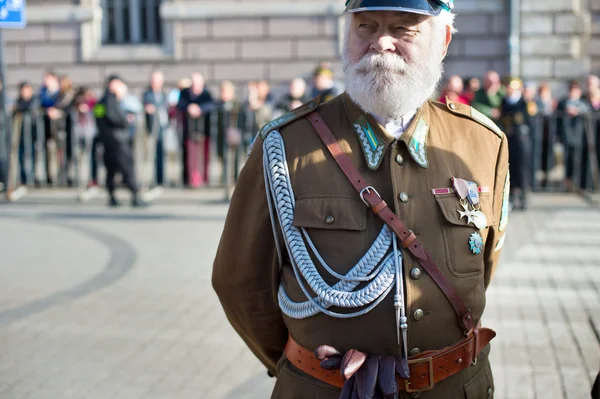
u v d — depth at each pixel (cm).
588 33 1355
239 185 222
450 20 219
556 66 1360
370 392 194
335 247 205
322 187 208
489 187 217
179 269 643
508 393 395
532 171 1053
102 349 462
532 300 552
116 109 943
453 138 218
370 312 203
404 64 204
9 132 1027
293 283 213
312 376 212
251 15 1404
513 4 1346
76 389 405
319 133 213
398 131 215
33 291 582
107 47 1452
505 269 640
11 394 398
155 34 1463
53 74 1177
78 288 589
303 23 1397
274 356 244
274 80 1412
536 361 438
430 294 203
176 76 1433
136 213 915
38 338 480
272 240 221
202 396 397
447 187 210
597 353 449
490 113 943
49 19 1444
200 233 795
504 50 1367
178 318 518
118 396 397
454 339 209
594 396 243
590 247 720
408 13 204
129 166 955
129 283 602
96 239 768
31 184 1109
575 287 585
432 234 206
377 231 205
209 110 1074
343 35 217
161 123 1103
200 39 1422
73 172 1126
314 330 209
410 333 203
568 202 979
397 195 206
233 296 231
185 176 1096
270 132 217
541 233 788
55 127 1101
